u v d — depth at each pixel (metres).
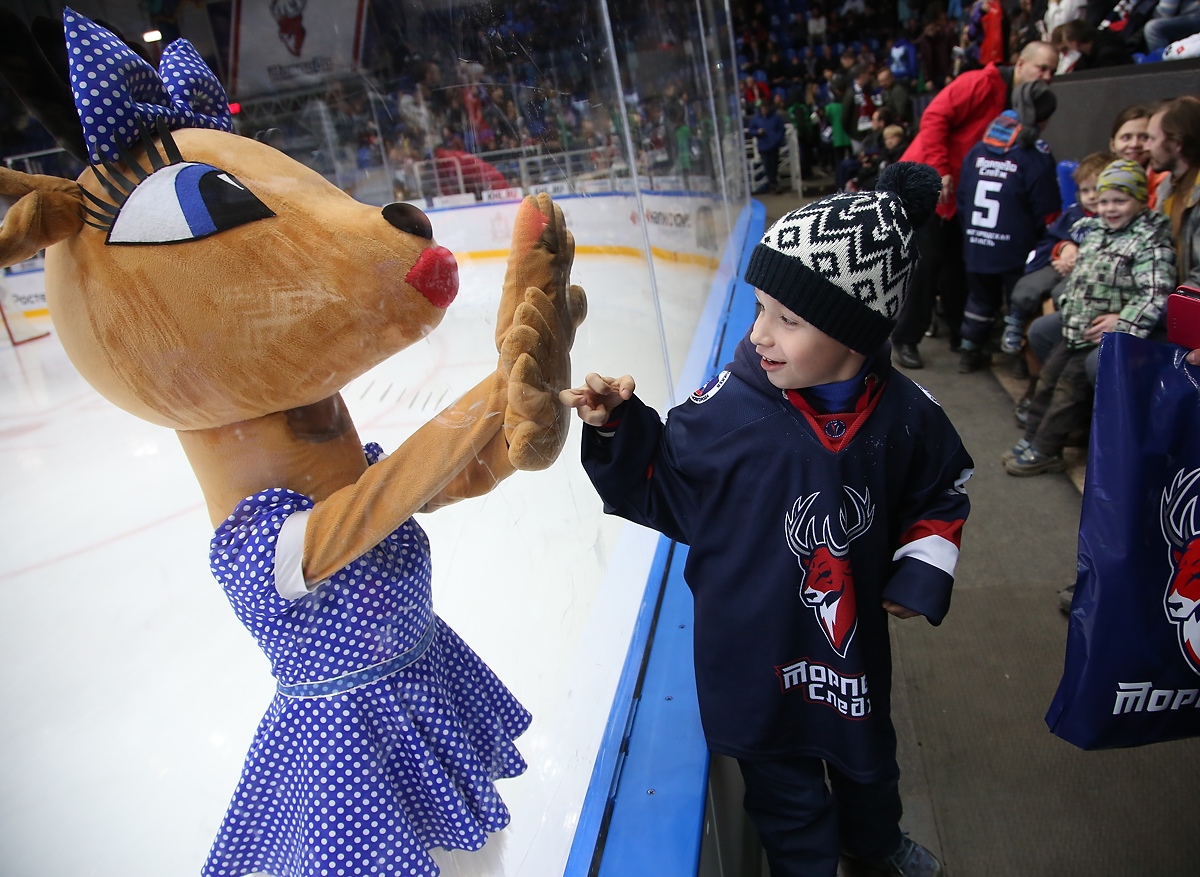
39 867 1.01
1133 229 2.35
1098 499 1.12
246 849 0.95
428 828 0.96
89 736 1.15
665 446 1.10
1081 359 2.55
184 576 1.63
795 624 1.09
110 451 2.15
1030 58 3.21
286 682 0.89
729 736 1.15
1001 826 1.52
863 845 1.35
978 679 1.91
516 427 0.79
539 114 1.37
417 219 0.82
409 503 0.81
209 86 0.90
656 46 3.21
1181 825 1.47
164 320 0.74
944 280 3.98
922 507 1.15
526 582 1.11
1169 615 1.10
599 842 1.10
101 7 0.97
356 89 1.21
